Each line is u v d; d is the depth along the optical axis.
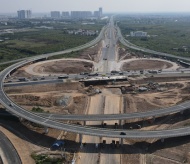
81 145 179.50
